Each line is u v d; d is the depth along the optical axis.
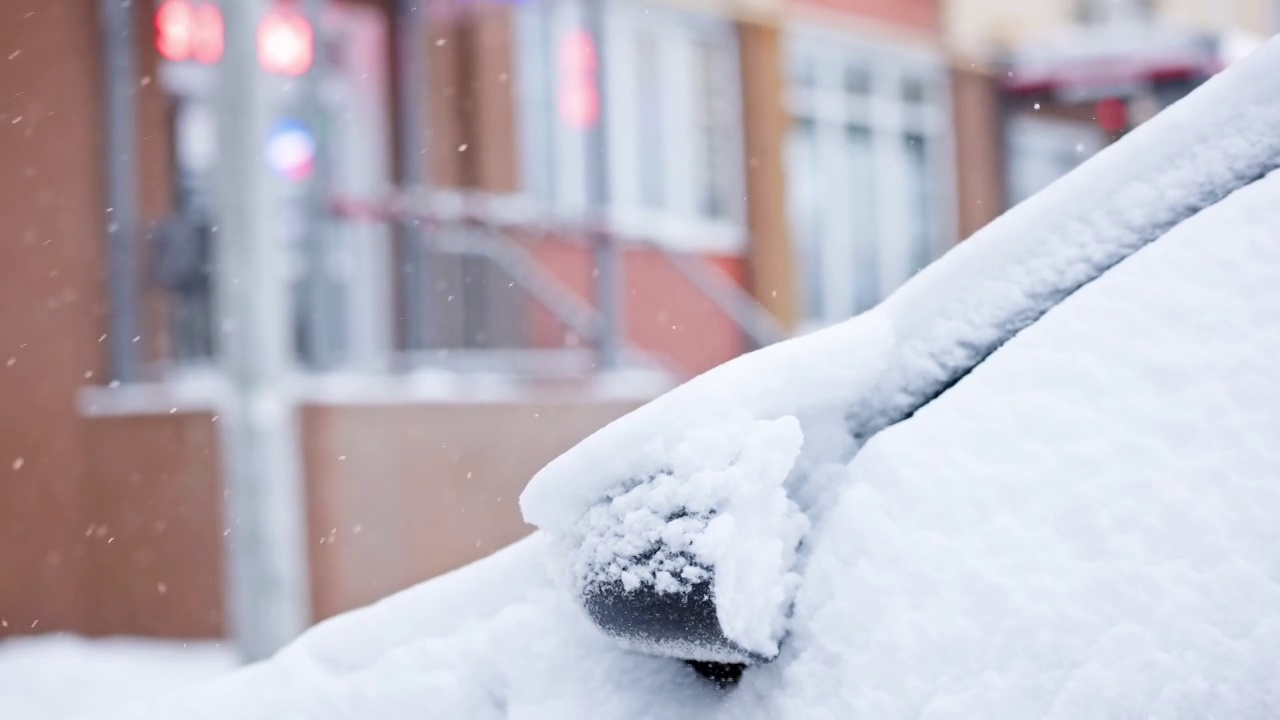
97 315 9.90
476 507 9.39
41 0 9.80
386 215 9.54
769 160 13.61
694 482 1.56
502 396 9.55
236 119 6.80
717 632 1.55
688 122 13.16
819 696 1.61
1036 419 1.70
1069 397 1.71
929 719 1.53
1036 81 16.39
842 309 14.85
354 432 8.80
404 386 9.13
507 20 12.04
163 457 9.27
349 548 8.73
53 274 9.80
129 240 9.99
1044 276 1.88
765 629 1.62
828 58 14.80
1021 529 1.62
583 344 10.73
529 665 1.83
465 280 10.09
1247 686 1.47
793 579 1.69
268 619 6.82
